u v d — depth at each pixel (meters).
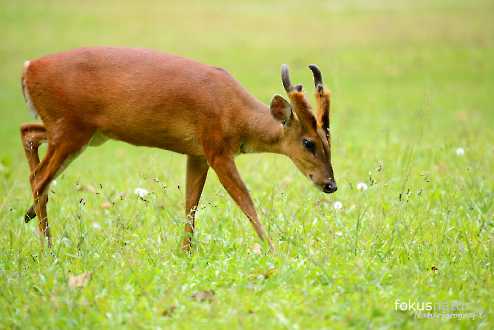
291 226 10.80
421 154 15.77
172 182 14.51
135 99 10.61
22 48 33.72
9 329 7.92
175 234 10.76
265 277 8.91
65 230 10.88
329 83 26.42
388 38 34.50
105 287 8.76
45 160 11.06
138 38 35.59
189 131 10.70
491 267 9.17
